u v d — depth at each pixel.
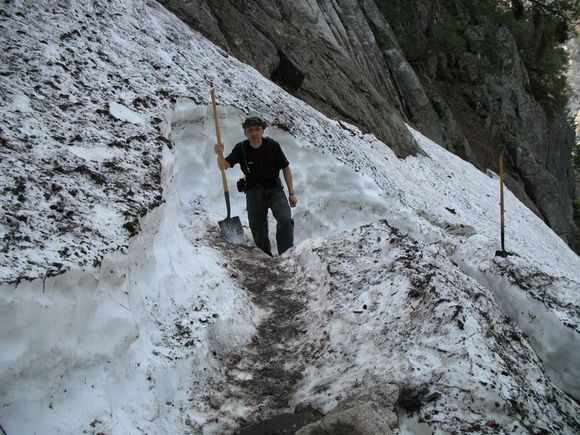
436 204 10.16
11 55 4.55
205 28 8.58
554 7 18.45
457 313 3.15
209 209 5.94
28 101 4.08
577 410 3.26
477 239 5.50
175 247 3.88
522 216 14.11
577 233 24.92
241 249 5.01
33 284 2.33
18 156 3.34
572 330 4.21
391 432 2.53
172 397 2.87
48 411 2.31
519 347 3.49
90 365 2.57
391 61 18.03
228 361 3.30
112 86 5.14
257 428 2.82
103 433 2.40
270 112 7.40
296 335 3.59
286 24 11.60
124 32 6.32
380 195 7.77
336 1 16.44
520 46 30.14
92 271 2.65
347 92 11.40
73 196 3.19
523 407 2.80
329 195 7.56
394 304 3.39
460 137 20.27
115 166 3.79
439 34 23.55
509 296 4.65
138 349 2.87
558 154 30.98
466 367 2.87
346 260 4.12
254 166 5.45
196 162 6.11
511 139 24.03
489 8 25.28
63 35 5.29
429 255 4.07
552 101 31.55
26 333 2.26
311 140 7.59
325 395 2.96
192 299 3.50
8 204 2.84
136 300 3.04
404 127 12.80
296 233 7.25
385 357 3.06
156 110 5.27
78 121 4.21
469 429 2.64
